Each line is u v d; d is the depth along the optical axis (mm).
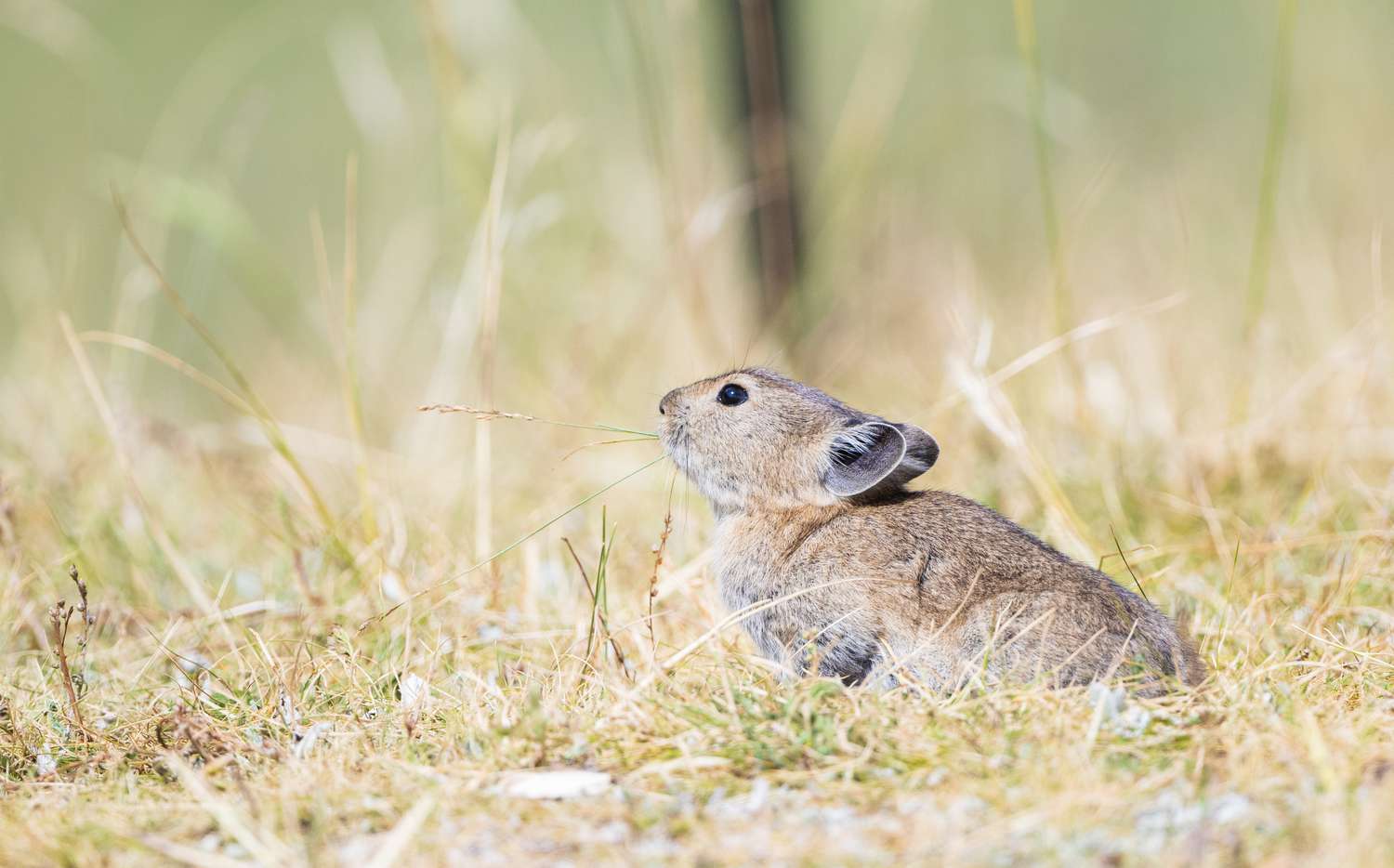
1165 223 18922
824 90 18656
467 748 7156
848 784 6398
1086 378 12984
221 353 10805
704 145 15547
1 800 6969
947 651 7832
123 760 7449
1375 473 11328
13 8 15938
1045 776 6242
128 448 12141
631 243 16125
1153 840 5703
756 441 8734
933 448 8617
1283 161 18594
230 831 6203
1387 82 20828
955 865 5582
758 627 8508
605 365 14195
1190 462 11375
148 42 30062
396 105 15383
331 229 23172
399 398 16031
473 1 14898
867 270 16984
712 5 16109
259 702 8203
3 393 15602
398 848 5719
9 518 10508
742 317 15812
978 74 21156
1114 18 27875
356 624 9477
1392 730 6734
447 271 16422
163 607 10266
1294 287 15625
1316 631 8391
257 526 11477
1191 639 8172
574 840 6035
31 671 8984
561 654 8688
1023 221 20094
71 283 14719
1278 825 5719
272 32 26453
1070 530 9922
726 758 6676
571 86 17703
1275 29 27141
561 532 11477
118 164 15859
